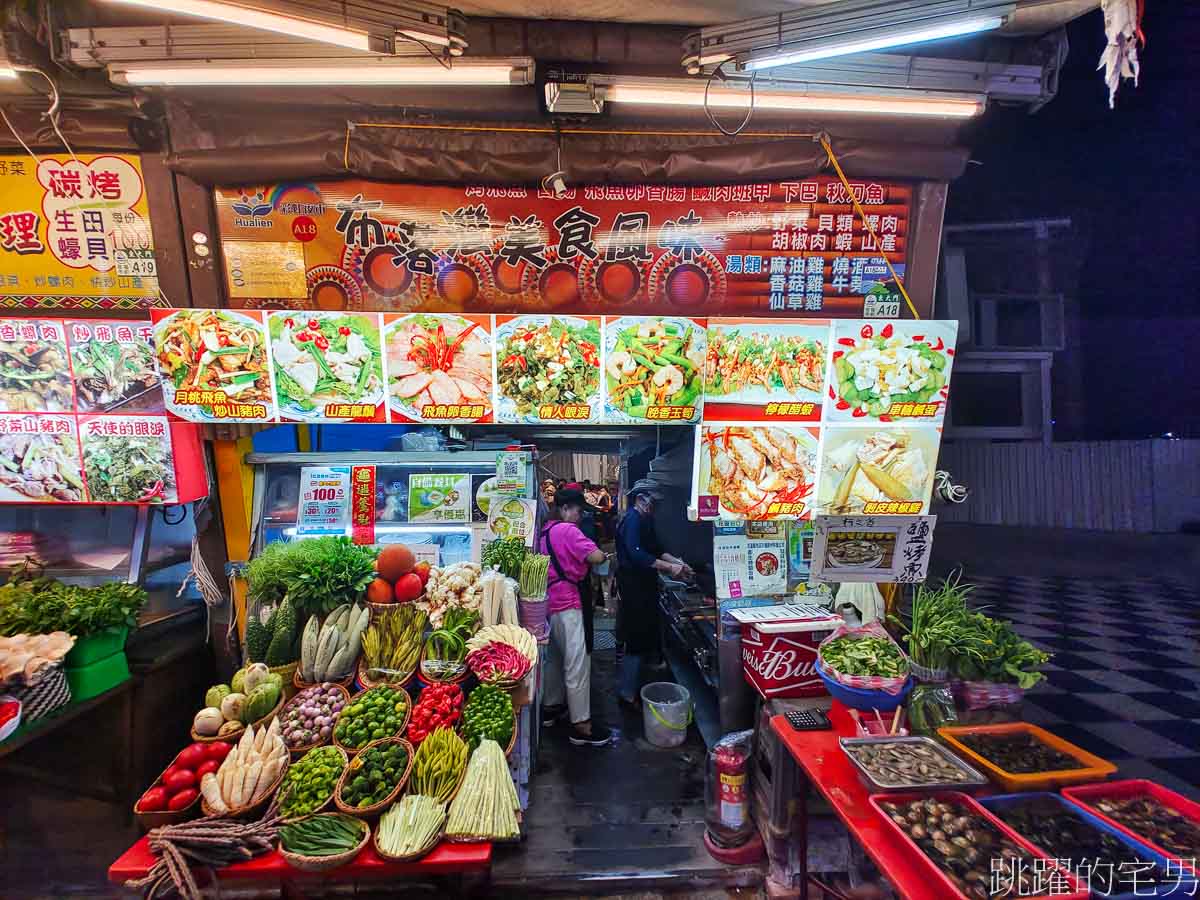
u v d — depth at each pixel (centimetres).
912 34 205
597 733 409
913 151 280
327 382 287
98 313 294
